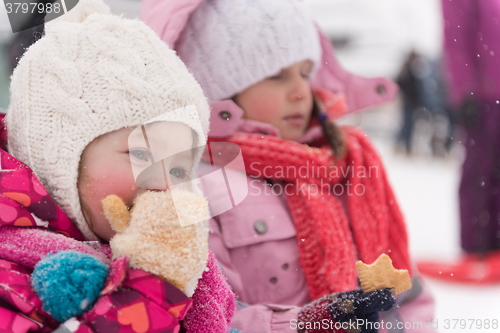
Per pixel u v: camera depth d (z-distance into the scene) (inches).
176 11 45.0
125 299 24.9
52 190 28.8
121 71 28.7
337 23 205.0
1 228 27.3
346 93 65.1
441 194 140.6
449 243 102.3
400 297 45.0
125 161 28.5
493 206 94.7
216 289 31.6
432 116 186.4
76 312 24.3
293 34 47.9
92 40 29.6
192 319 30.1
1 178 27.6
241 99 49.0
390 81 64.6
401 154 189.0
